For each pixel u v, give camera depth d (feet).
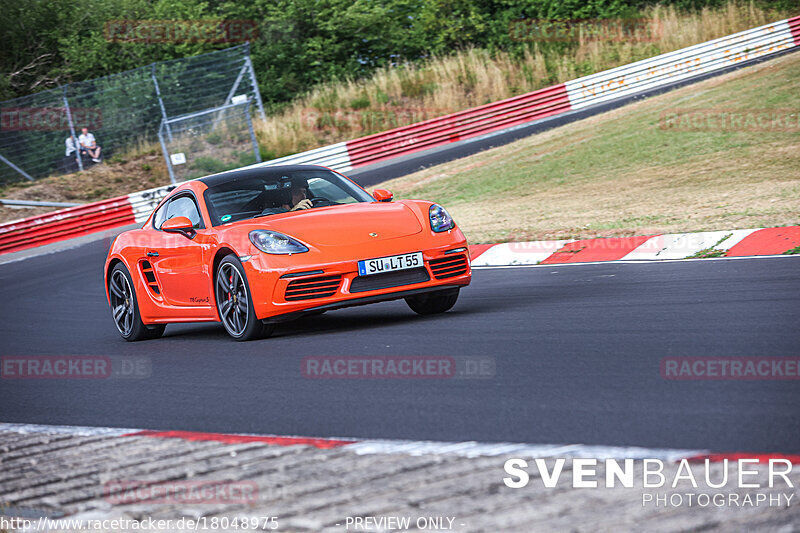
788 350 49.42
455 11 399.85
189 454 38.32
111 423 48.55
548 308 74.64
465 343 61.41
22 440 44.93
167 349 76.79
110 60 363.15
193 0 387.14
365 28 390.83
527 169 209.56
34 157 289.53
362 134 327.88
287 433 41.75
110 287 90.68
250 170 84.74
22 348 87.51
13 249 223.51
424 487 30.25
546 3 383.86
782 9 364.58
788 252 91.61
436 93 343.67
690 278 84.12
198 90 312.91
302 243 70.03
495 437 37.09
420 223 73.67
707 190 151.02
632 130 223.51
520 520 26.25
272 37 379.96
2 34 361.71
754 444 33.04
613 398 42.29
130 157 303.27
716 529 24.73
